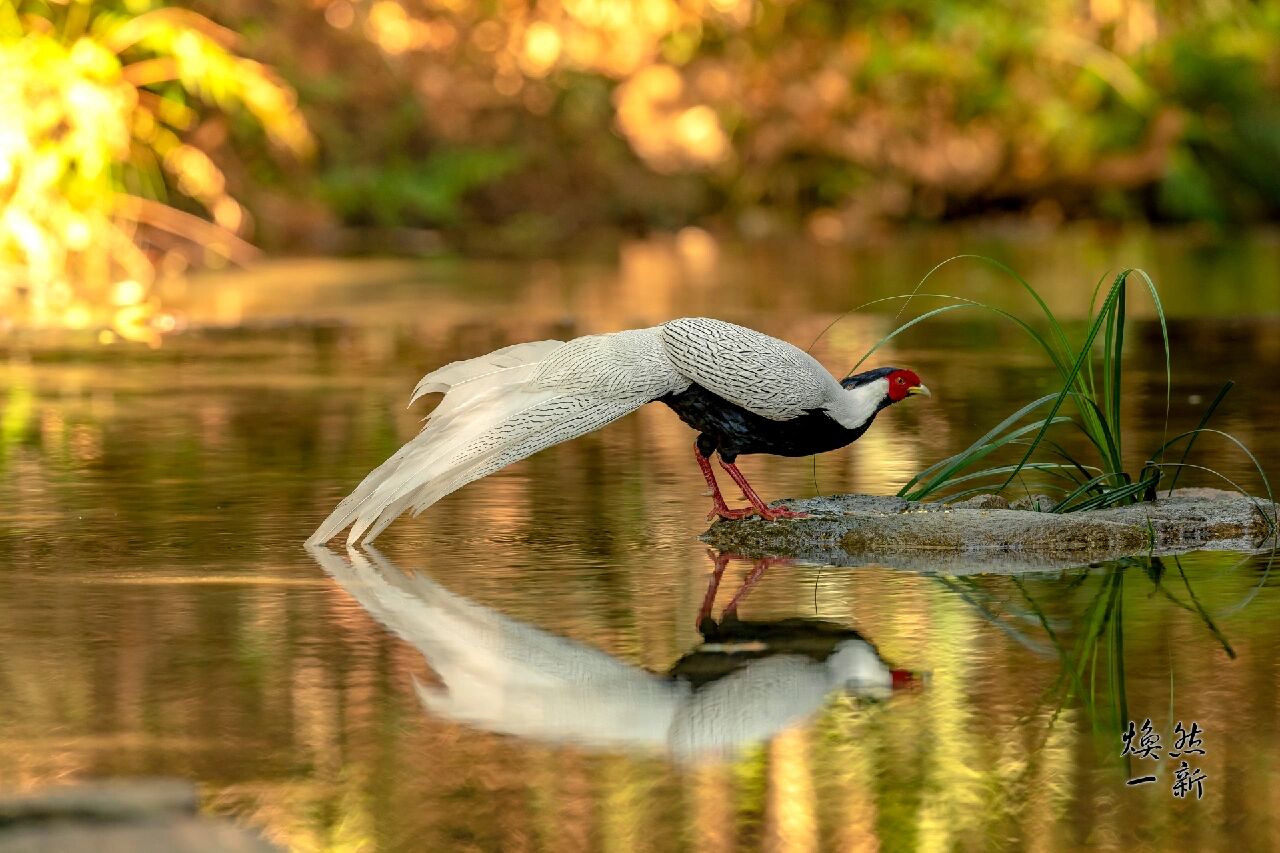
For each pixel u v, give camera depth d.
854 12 42.03
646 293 26.05
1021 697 7.29
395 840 5.84
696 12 41.19
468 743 6.74
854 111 41.34
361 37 38.19
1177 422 14.47
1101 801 6.17
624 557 9.95
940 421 14.69
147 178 28.48
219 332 21.38
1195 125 41.19
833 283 27.91
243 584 9.25
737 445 10.30
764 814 6.05
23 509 11.20
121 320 22.58
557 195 40.06
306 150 33.34
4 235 26.23
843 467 12.65
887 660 7.84
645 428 14.62
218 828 5.67
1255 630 8.28
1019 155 41.16
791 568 9.70
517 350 10.40
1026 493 11.55
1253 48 42.88
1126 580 9.36
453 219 38.78
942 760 6.56
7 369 18.03
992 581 9.36
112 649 8.01
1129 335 21.34
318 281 28.00
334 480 12.18
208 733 6.84
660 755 6.62
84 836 5.54
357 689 7.42
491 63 39.72
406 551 10.10
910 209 41.44
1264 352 19.44
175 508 11.23
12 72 26.08
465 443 9.95
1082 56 41.91
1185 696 7.27
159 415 15.06
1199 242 36.78
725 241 37.66
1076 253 33.97
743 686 7.46
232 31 32.06
